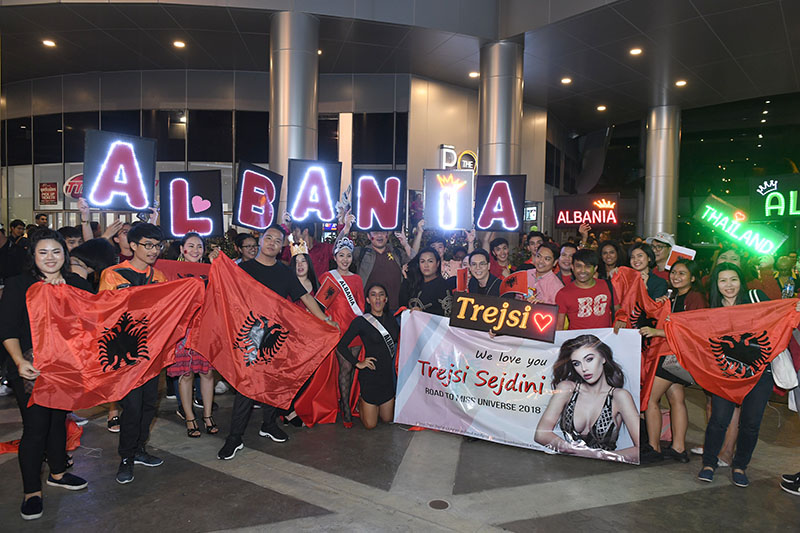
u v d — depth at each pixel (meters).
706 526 3.47
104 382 3.82
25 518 3.47
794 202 5.88
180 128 15.98
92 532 3.33
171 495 3.84
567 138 21.86
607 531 3.40
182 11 10.94
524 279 5.80
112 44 13.27
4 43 13.24
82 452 4.62
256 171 6.50
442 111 16.36
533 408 4.75
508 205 7.92
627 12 10.65
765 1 10.09
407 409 5.29
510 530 3.40
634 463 4.43
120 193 5.85
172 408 6.00
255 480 4.10
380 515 3.57
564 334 4.67
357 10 11.01
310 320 4.85
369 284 6.20
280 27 10.84
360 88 15.84
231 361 4.55
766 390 4.01
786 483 3.97
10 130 17.02
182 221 6.25
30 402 3.51
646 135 18.45
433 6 11.51
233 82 15.94
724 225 6.54
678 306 4.98
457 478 4.16
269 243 4.82
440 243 7.66
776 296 6.77
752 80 14.91
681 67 13.90
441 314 5.79
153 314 4.08
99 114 16.23
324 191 7.18
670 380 4.48
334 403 5.54
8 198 17.11
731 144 19.84
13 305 3.46
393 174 7.25
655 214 17.94
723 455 4.52
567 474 4.27
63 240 3.68
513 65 12.30
